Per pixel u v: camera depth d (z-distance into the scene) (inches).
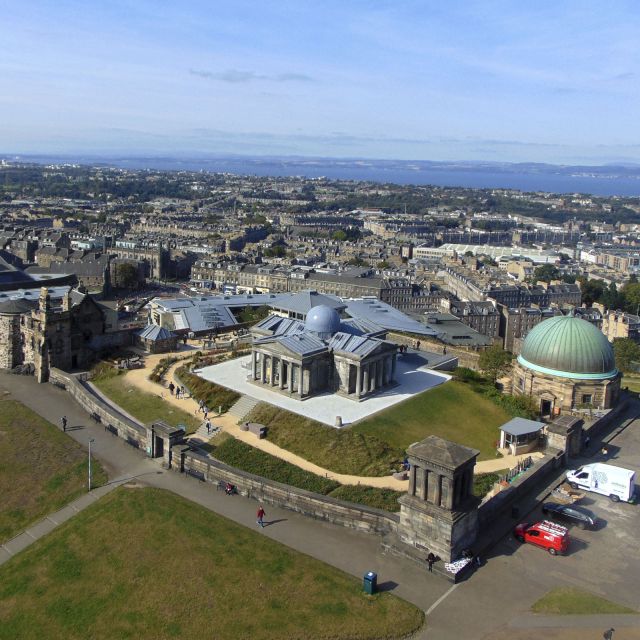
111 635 3161.9
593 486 4192.9
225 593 3336.6
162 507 4148.6
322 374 6048.2
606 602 3157.0
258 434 5246.1
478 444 5260.8
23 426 5664.4
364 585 3253.0
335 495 4286.4
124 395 6171.3
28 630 3302.2
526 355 6063.0
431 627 3019.2
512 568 3425.2
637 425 5487.2
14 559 3937.0
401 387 6220.5
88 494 4527.6
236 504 4229.8
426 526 3472.0
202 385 6200.8
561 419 4830.2
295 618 3125.0
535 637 2940.5
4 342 7249.0
